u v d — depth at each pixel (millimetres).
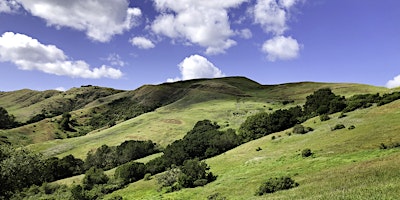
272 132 95688
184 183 60562
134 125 154000
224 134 99625
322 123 80438
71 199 69250
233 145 96938
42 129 169000
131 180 81500
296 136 75875
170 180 67312
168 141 125625
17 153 52750
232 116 146375
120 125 159750
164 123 148625
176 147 97938
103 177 84375
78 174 104000
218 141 96062
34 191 80000
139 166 84875
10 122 189250
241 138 99500
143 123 154750
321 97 106312
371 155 45781
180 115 159625
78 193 69625
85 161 108688
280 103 163375
